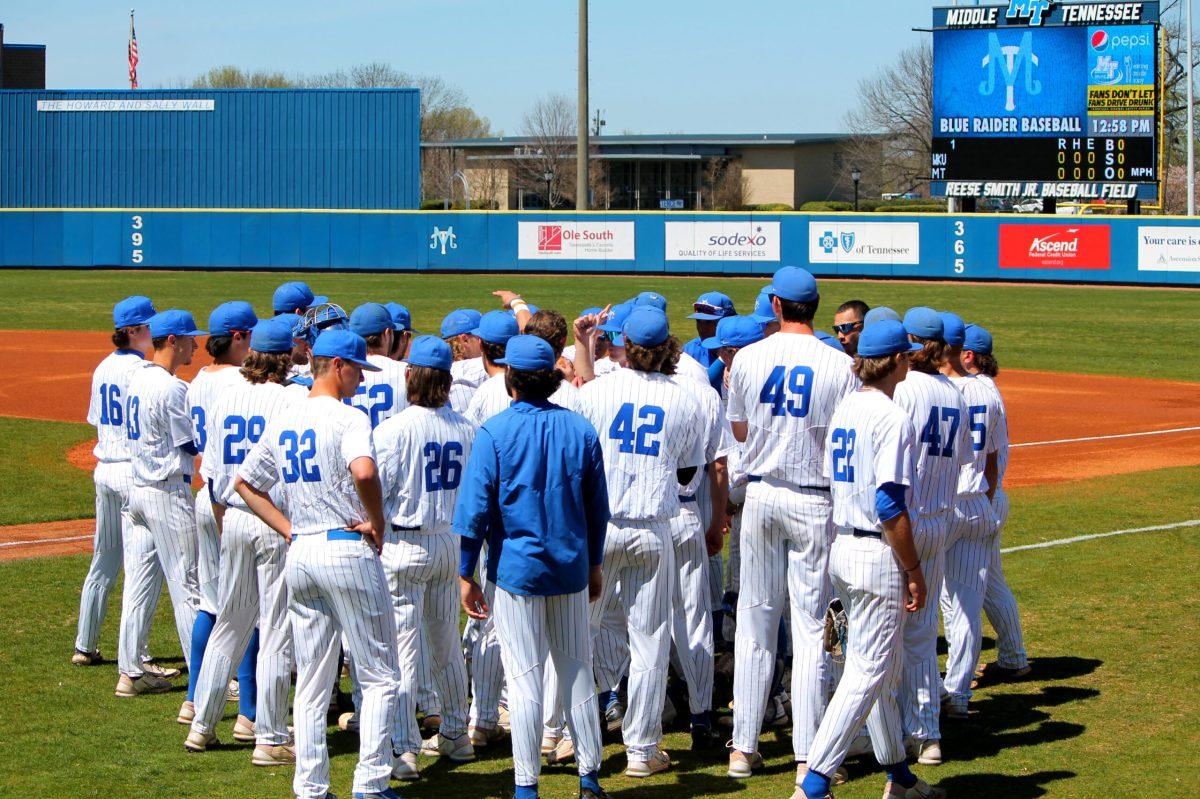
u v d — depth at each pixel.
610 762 11.56
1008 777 10.73
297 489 10.09
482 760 11.63
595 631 12.16
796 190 142.50
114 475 13.21
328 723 12.65
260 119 87.00
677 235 71.44
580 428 10.05
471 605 10.08
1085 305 57.06
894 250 68.06
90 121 86.94
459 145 146.25
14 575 17.45
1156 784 10.42
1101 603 15.89
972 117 62.75
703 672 11.87
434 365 11.09
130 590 12.95
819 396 10.70
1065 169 61.72
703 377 13.50
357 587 10.02
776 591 11.10
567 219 72.50
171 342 13.27
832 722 9.81
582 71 58.09
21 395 35.03
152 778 10.78
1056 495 23.25
